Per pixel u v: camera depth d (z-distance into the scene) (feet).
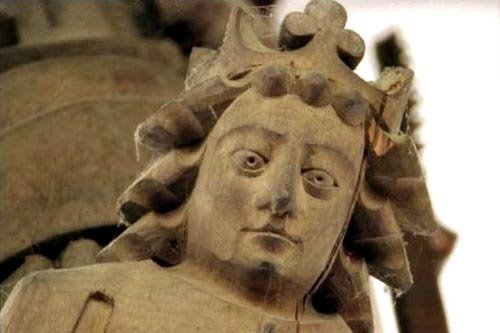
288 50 50.70
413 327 75.61
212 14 78.89
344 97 48.57
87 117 73.46
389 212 50.03
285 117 47.91
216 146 48.39
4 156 71.46
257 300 47.16
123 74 75.97
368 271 50.98
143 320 44.93
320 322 47.50
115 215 69.97
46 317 44.62
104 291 45.47
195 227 48.29
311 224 46.96
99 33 77.20
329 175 47.85
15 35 77.82
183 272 47.52
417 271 76.84
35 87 74.64
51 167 71.56
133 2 79.25
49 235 68.95
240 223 46.80
